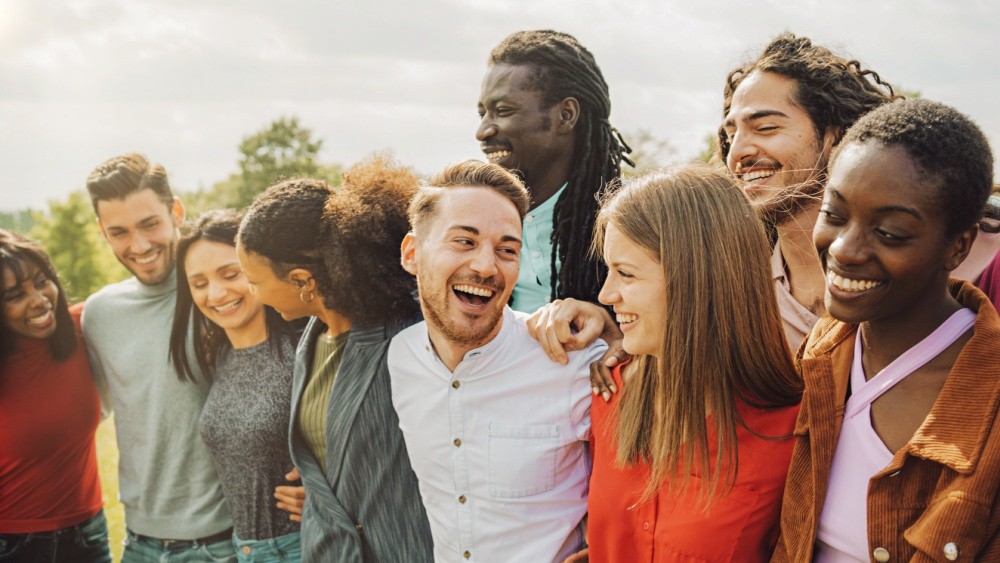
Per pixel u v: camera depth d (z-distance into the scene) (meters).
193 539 2.95
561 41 2.63
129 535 3.08
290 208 2.37
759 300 1.78
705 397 1.78
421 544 2.22
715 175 1.84
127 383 3.00
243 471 2.69
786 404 1.78
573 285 2.56
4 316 2.97
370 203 2.31
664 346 1.78
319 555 2.37
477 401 2.09
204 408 2.78
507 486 2.06
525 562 2.06
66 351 3.08
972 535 1.33
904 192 1.36
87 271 14.80
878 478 1.44
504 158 2.64
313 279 2.39
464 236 1.97
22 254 2.97
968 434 1.36
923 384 1.48
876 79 2.30
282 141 25.55
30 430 3.06
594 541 1.98
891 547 1.44
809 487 1.62
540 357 2.10
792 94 2.21
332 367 2.41
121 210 2.91
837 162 1.47
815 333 1.77
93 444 3.29
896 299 1.43
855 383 1.58
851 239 1.42
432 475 2.15
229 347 2.81
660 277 1.79
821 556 1.61
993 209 1.90
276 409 2.67
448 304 2.00
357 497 2.28
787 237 2.26
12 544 3.13
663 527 1.83
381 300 2.29
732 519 1.75
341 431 2.27
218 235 2.70
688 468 1.78
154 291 2.98
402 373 2.20
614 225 1.84
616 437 1.93
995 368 1.38
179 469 2.93
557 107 2.58
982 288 1.96
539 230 2.65
